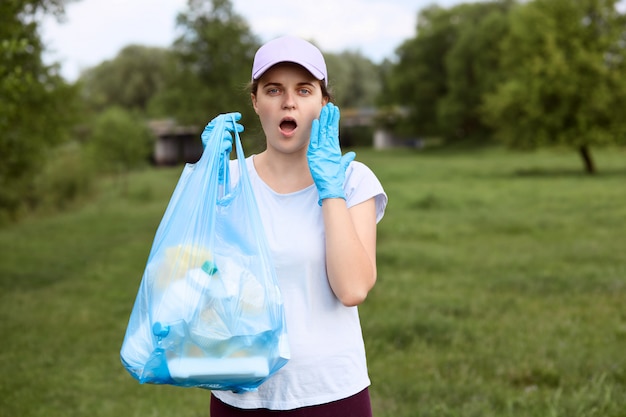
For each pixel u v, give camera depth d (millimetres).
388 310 7625
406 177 31672
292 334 2061
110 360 6215
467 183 27344
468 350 6008
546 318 7055
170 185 34750
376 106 67438
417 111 61344
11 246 14594
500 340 6223
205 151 2137
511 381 5164
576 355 5520
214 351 1898
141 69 69000
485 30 54656
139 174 45469
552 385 5039
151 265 2002
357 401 2113
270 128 2145
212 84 30078
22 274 10914
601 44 30469
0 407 4949
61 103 12742
